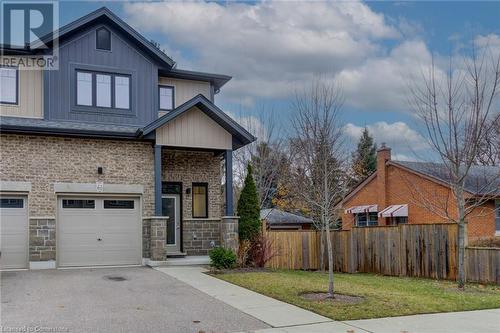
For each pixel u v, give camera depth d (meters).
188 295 10.57
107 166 15.75
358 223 30.11
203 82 19.08
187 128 16.30
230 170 16.81
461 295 11.10
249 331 7.72
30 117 15.74
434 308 9.52
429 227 14.74
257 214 16.70
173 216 17.39
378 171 28.08
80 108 16.22
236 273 14.04
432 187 23.58
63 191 15.11
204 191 17.92
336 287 11.84
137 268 14.94
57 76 16.05
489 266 13.30
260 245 16.27
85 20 16.34
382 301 10.07
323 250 17.17
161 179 16.97
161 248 15.44
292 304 9.73
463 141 12.48
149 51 17.45
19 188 14.60
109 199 15.86
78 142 15.47
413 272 15.12
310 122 21.59
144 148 16.31
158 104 17.88
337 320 8.47
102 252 15.60
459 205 12.55
